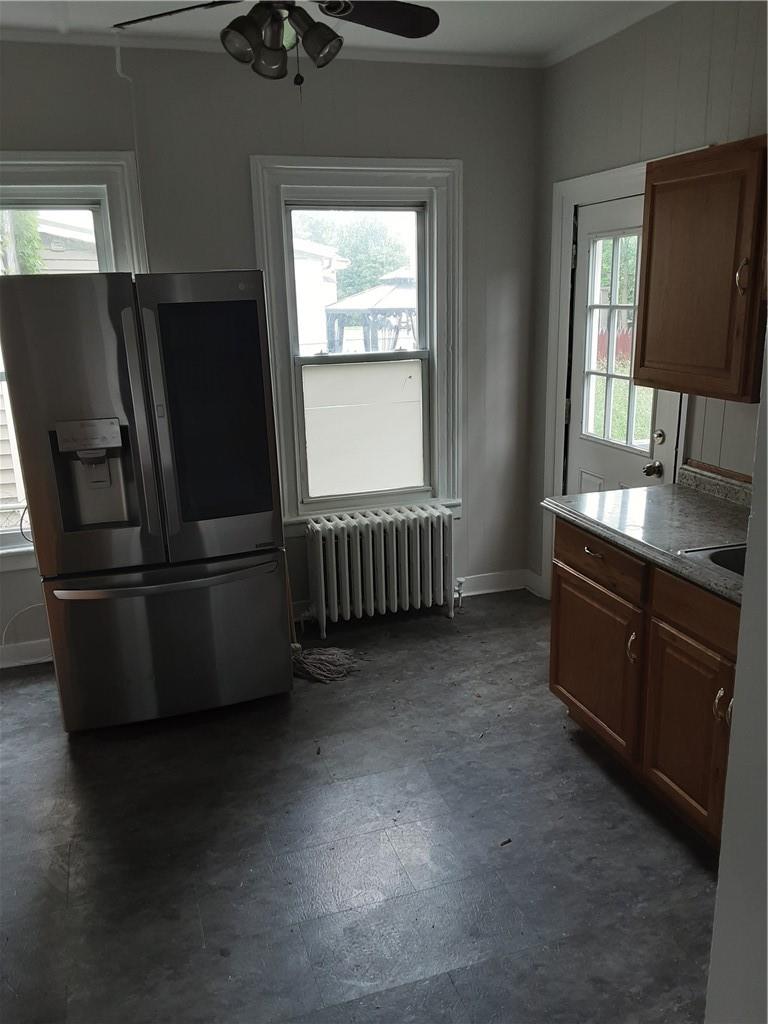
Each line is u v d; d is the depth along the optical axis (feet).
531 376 13.32
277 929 6.69
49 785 8.82
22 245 10.89
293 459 12.41
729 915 2.30
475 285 12.61
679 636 7.22
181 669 9.90
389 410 12.88
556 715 9.96
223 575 9.73
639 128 10.12
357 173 11.61
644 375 8.73
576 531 8.72
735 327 7.29
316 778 8.79
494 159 12.19
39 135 10.34
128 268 11.07
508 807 8.19
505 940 6.51
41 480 9.04
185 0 9.00
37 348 8.71
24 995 6.15
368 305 12.46
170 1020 5.88
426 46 11.14
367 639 12.30
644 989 6.02
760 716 2.09
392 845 7.67
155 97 10.59
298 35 7.05
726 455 9.08
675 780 7.56
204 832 7.95
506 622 12.78
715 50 8.79
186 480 9.53
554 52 11.57
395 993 6.05
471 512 13.64
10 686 11.11
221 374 9.39
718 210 7.33
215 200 11.15
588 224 11.39
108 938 6.66
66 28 9.89
